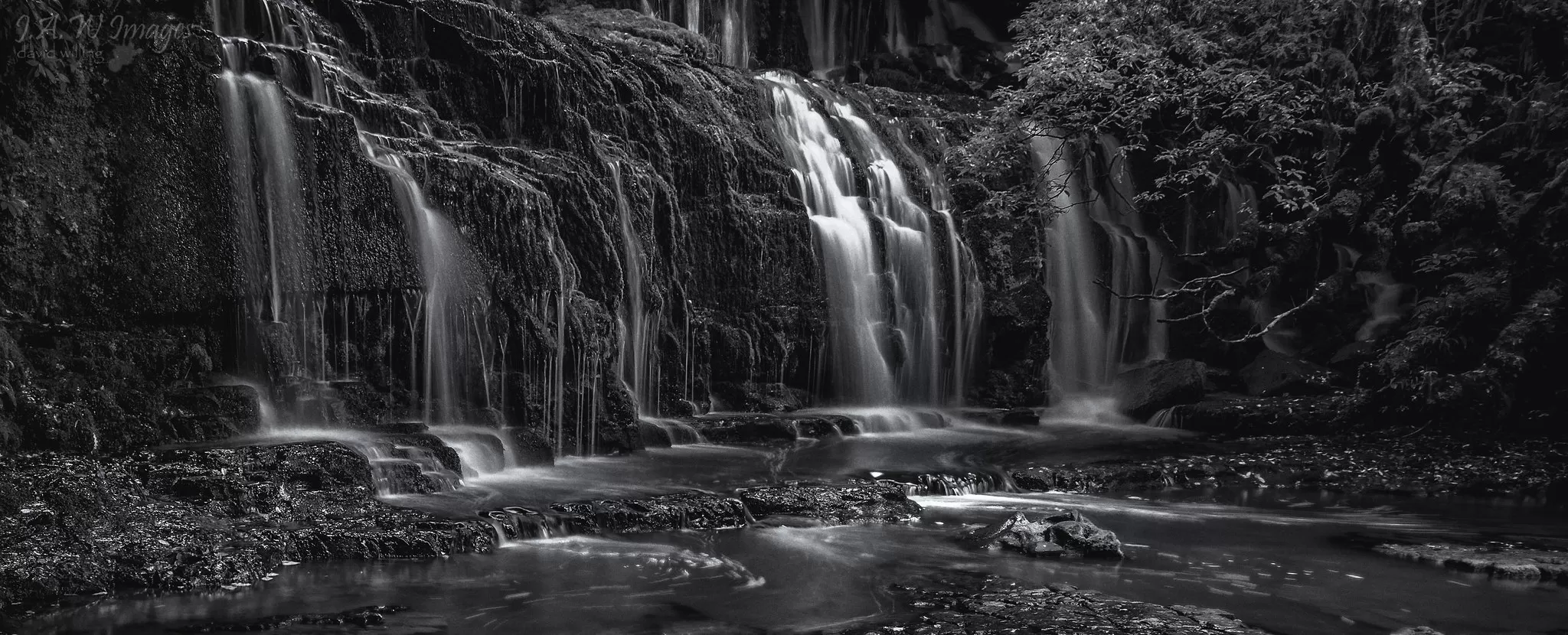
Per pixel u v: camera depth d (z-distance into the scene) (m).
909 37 28.86
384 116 13.24
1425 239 20.08
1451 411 17.28
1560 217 17.81
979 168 21.59
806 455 14.06
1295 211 22.08
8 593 7.02
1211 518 11.73
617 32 19.61
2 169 9.63
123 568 7.55
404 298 12.13
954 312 19.73
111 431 9.57
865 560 9.14
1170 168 22.95
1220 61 21.83
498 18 15.52
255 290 11.13
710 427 15.12
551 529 9.58
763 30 25.58
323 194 11.60
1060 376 21.73
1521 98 21.52
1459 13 22.45
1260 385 20.16
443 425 12.38
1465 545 10.20
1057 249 22.11
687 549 9.29
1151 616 7.49
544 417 13.16
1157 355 22.39
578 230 14.29
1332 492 13.80
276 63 11.98
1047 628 7.17
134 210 10.49
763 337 17.45
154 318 10.59
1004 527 9.88
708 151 17.45
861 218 19.06
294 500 9.08
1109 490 13.62
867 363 18.53
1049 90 21.14
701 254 17.12
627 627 7.10
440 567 8.42
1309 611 7.98
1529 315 17.36
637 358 15.39
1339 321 21.22
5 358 9.11
